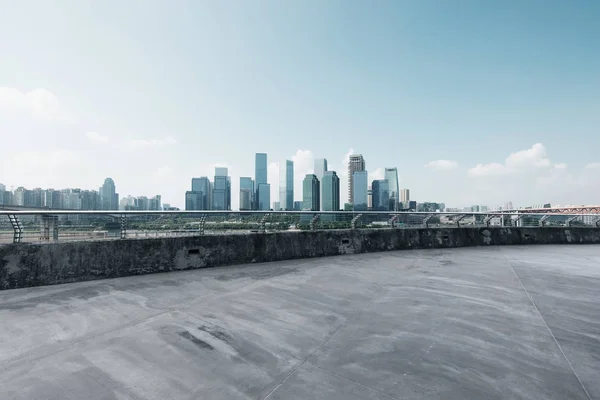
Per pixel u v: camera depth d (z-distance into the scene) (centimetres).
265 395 250
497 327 390
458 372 285
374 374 282
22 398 244
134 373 282
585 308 462
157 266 693
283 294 530
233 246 794
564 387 262
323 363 302
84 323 397
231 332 373
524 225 1322
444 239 1139
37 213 577
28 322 399
